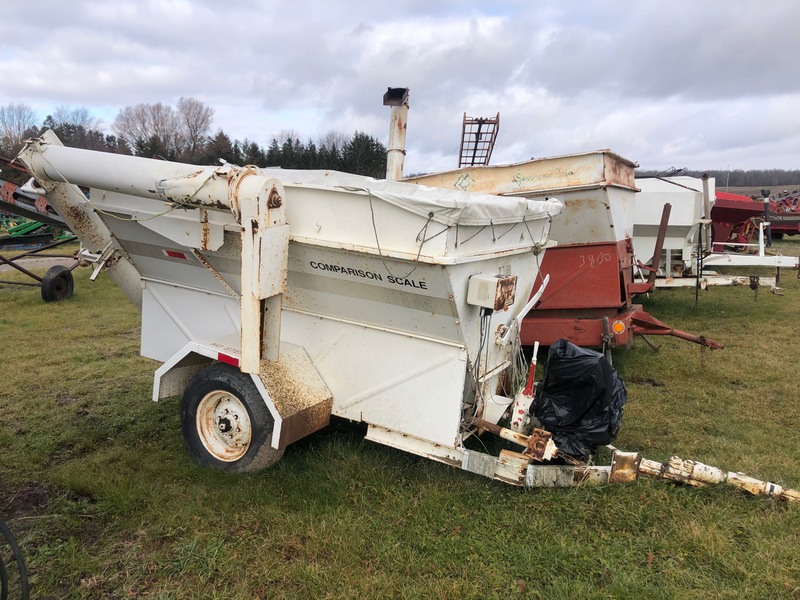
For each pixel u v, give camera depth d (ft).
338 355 13.32
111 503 11.82
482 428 13.21
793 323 29.73
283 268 11.94
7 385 19.60
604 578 9.83
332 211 11.68
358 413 13.25
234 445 13.25
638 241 33.63
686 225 32.40
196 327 15.47
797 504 11.48
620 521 11.22
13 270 47.80
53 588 9.57
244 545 10.64
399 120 23.09
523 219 13.74
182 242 13.07
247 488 12.29
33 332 27.45
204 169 11.50
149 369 21.65
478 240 11.85
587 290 21.72
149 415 16.96
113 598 9.34
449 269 10.71
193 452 13.66
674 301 36.40
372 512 11.69
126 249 15.34
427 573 9.93
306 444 14.35
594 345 21.12
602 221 20.74
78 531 11.11
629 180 23.00
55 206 15.34
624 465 12.26
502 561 10.20
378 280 11.75
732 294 38.68
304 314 13.62
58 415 16.94
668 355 23.95
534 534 10.94
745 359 23.16
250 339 11.91
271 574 9.84
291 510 11.75
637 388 20.21
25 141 13.78
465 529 11.12
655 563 10.14
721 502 11.78
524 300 15.72
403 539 10.82
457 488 12.48
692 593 9.29
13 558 10.23
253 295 11.51
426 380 12.35
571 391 13.10
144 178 12.07
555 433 13.04
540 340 21.68
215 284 14.62
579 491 12.11
